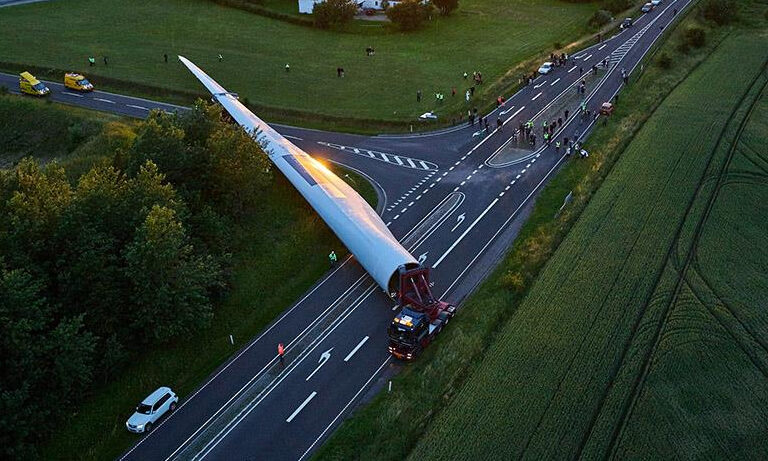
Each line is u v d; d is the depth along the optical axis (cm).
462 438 3894
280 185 7269
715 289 5203
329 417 4297
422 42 12400
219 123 6988
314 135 8688
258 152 6544
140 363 4822
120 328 4850
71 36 11950
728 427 3906
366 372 4678
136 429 4253
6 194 5069
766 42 11919
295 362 4838
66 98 9338
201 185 6350
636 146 7888
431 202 6981
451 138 8594
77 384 4428
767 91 9550
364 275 5888
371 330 5134
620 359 4491
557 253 5800
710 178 7019
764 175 7100
